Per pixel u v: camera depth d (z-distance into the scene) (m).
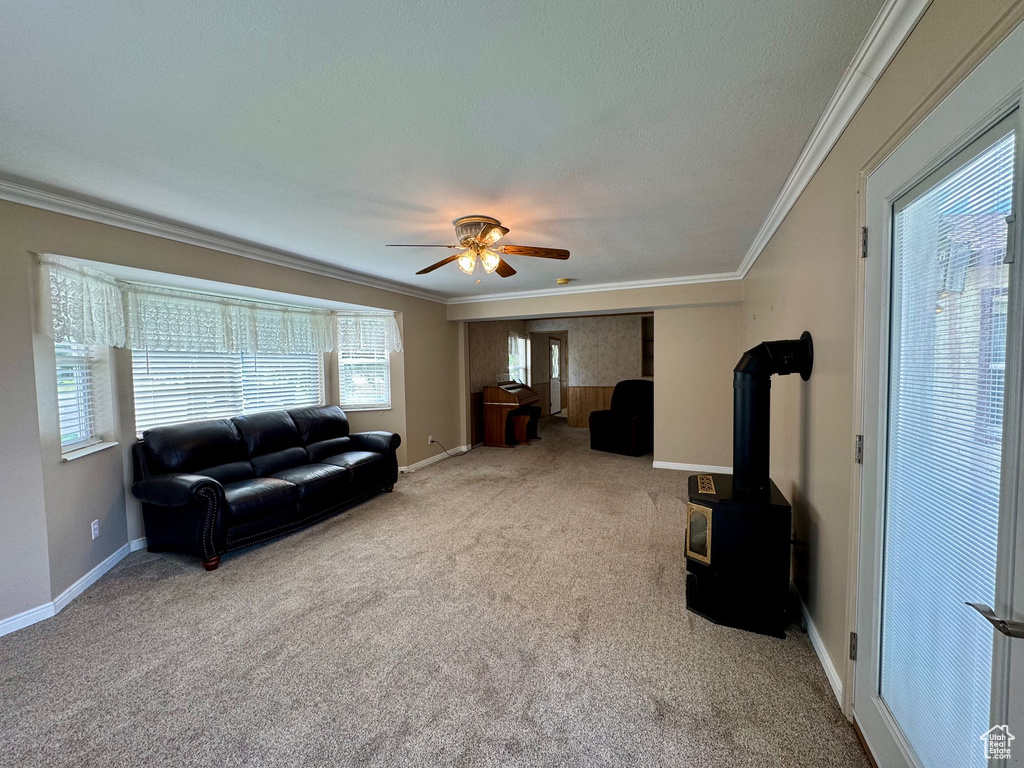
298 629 2.05
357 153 1.82
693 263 3.95
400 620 2.12
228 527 2.77
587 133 1.68
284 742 1.43
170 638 1.99
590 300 5.09
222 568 2.69
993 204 0.82
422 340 5.40
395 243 3.17
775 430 2.77
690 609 2.18
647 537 3.13
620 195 2.30
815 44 1.20
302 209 2.46
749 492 2.16
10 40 1.13
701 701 1.59
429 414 5.54
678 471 5.01
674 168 1.98
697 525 2.18
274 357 4.31
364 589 2.42
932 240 1.03
